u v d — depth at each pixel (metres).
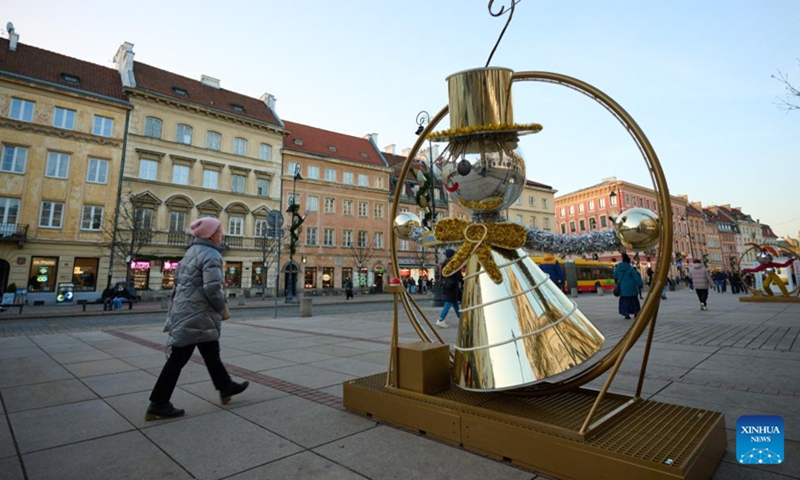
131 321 14.80
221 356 5.96
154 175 30.89
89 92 28.34
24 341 8.09
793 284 21.55
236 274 34.19
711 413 2.45
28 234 25.80
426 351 2.92
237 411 3.36
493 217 2.90
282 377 4.57
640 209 2.39
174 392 4.00
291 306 23.61
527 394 2.75
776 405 3.19
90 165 28.31
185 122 32.66
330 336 8.29
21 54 28.28
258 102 40.62
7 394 4.00
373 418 3.11
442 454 2.42
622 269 10.12
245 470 2.28
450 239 2.93
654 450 1.91
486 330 2.55
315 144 42.47
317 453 2.49
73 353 6.51
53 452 2.59
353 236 41.62
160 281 30.16
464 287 2.82
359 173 43.00
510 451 2.26
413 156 3.47
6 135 25.66
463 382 2.59
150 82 32.59
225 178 34.38
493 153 2.67
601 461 1.91
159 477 2.23
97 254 27.86
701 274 12.66
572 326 2.47
